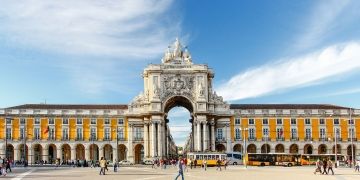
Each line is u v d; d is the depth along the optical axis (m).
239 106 73.62
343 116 72.38
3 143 69.69
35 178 29.03
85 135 71.38
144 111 71.00
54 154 73.06
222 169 47.41
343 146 71.75
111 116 71.94
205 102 70.06
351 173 37.50
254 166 59.47
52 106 72.75
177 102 73.44
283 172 39.09
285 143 71.69
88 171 40.12
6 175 32.44
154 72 70.88
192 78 71.12
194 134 70.50
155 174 35.22
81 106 73.25
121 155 73.94
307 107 73.81
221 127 72.06
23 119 70.69
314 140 71.75
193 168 52.41
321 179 29.16
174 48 72.75
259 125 72.00
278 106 73.75
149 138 70.38
